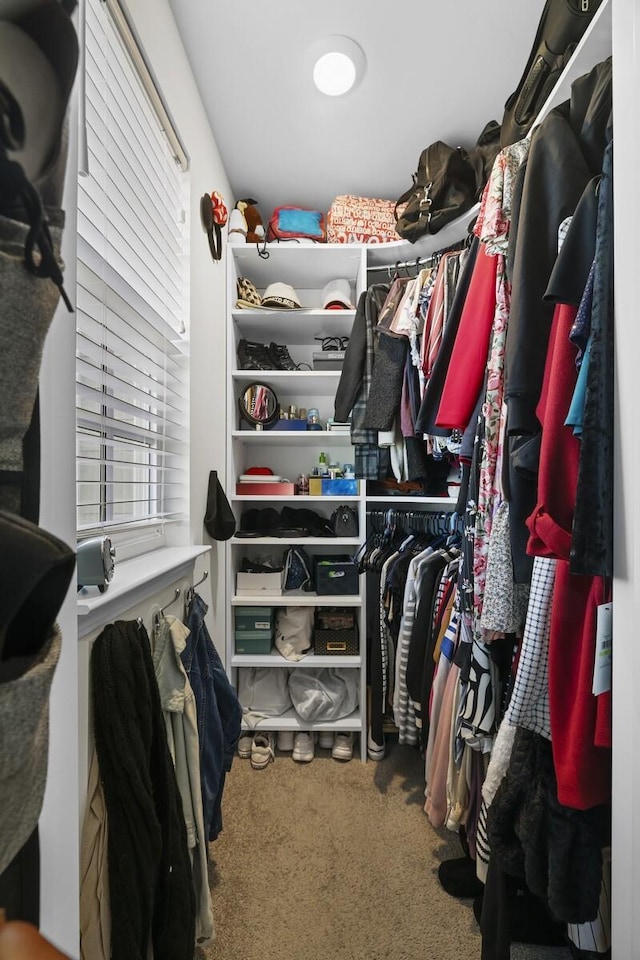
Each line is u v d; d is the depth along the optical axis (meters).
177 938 0.78
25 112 0.29
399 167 1.84
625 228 0.65
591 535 0.66
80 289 0.79
